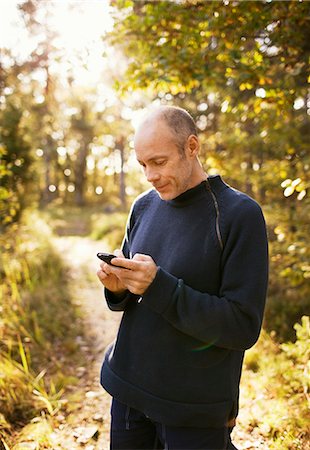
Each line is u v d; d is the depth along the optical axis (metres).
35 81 8.52
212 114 7.58
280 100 3.23
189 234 1.49
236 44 3.06
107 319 5.59
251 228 1.40
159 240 1.57
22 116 10.03
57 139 34.53
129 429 1.67
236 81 3.36
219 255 1.43
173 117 1.43
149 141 1.41
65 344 4.42
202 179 1.52
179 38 3.22
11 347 3.86
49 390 3.53
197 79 3.18
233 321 1.35
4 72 7.46
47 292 5.99
